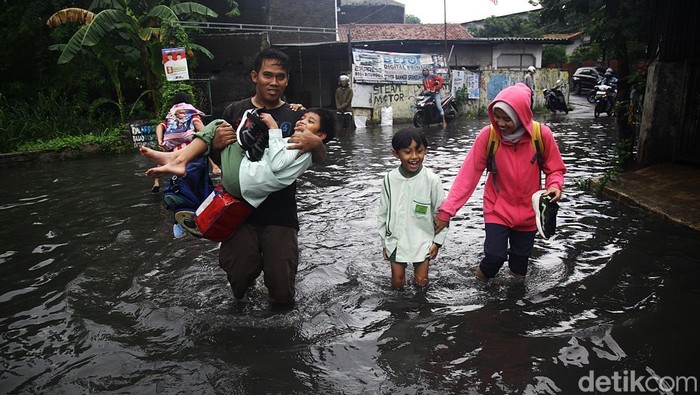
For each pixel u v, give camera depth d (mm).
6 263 4562
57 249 4910
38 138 12773
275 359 2877
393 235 3803
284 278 3496
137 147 12734
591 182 6863
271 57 3459
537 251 4535
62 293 3875
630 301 3443
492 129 3832
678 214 5215
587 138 12406
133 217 5996
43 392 2625
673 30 6852
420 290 3811
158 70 13883
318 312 3463
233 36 18266
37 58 15023
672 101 6996
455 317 3326
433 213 3877
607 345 2893
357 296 3721
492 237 3838
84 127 13703
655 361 2717
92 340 3154
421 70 19203
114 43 13930
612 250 4422
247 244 3496
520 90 3693
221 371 2762
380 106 18484
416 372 2703
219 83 18281
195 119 6031
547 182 3811
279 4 21781
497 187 3881
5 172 10227
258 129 3188
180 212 3490
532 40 22875
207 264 4445
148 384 2664
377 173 8531
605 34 8086
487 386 2561
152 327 3307
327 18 22578
